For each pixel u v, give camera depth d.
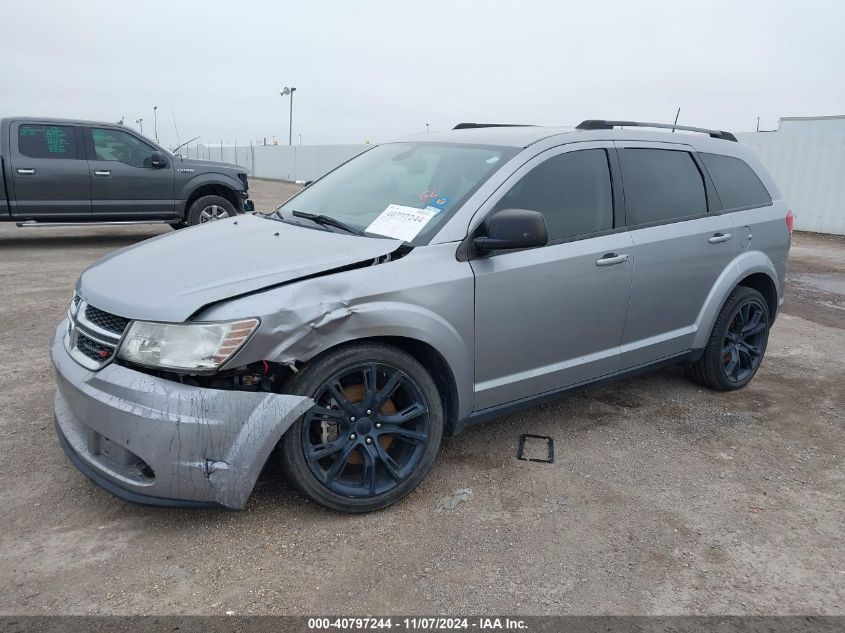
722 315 4.72
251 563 2.80
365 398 3.10
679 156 4.50
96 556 2.80
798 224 15.48
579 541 3.05
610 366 4.09
